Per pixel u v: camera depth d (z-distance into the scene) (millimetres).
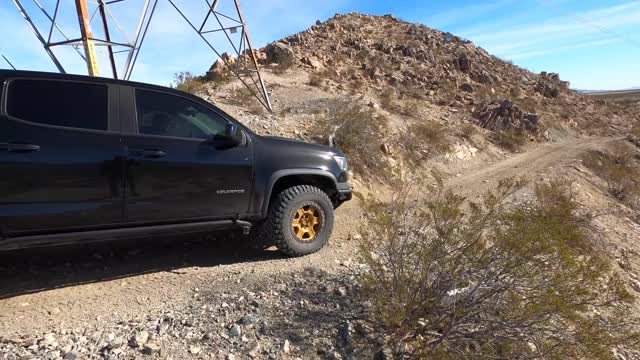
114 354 3180
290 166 5090
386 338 3584
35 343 3238
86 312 3783
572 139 28359
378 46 29625
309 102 14594
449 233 3619
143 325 3594
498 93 30672
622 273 7133
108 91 4055
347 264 5129
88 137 3838
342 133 10852
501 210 3959
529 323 3283
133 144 4055
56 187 3668
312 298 4168
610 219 10633
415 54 30172
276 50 21812
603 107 46156
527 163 17391
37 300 3914
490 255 3451
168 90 4426
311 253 5398
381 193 10008
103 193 3891
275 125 11125
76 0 7750
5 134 3490
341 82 20656
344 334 3619
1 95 3561
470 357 3293
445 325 3539
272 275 4672
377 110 14891
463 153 16422
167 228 4312
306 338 3562
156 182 4160
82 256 4883
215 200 4555
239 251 5461
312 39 27172
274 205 5062
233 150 4660
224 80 16297
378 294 3631
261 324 3674
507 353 3354
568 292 3270
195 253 5324
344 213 7855
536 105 32281
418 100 21750
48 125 3695
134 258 5031
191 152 4367
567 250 3408
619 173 16359
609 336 3439
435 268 3627
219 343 3414
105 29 9773
